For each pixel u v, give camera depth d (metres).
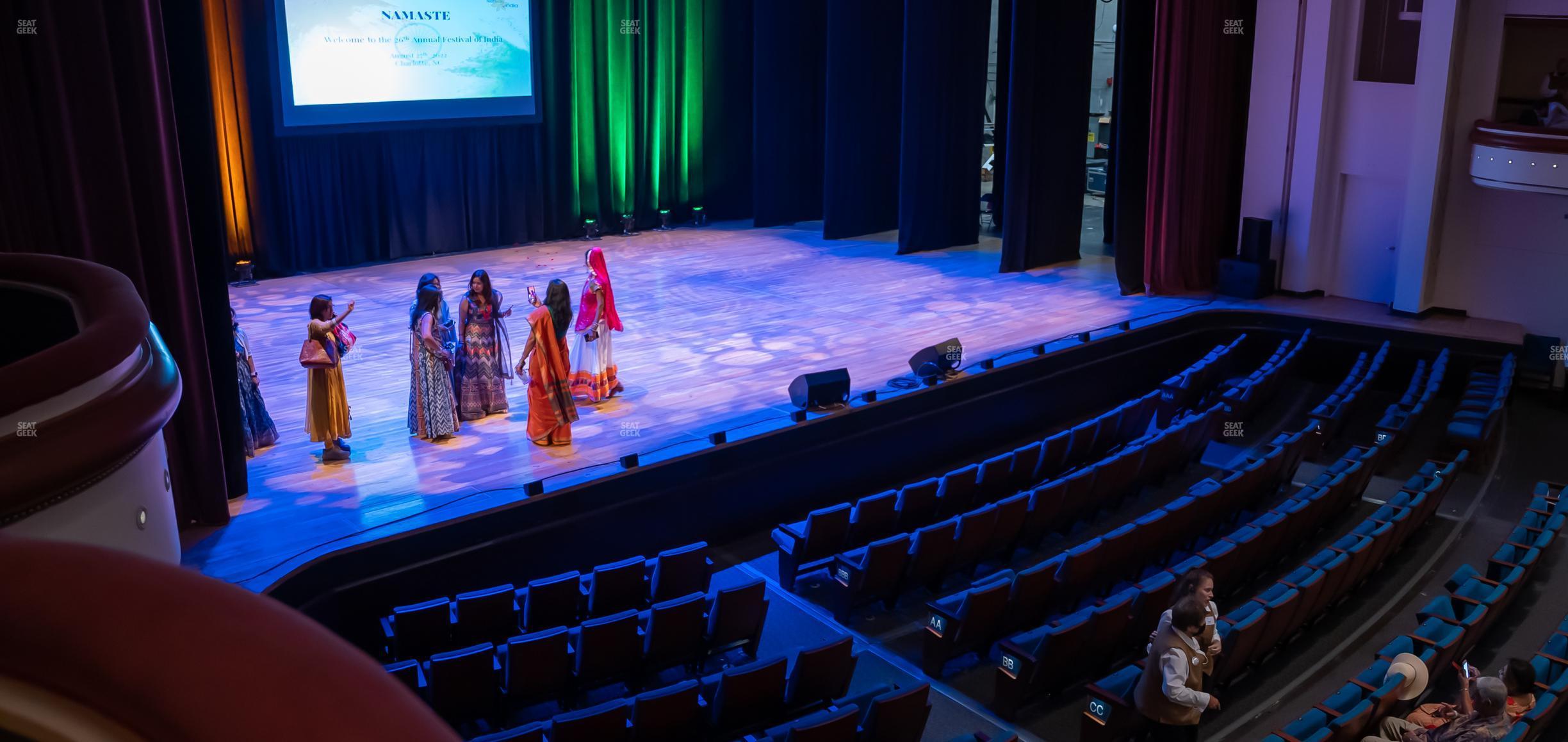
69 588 0.77
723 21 17.41
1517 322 12.80
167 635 0.71
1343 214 13.66
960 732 6.21
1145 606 6.57
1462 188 12.84
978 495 8.73
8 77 6.00
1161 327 12.52
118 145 6.38
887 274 14.53
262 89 13.29
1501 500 9.52
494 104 15.35
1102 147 20.30
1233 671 6.29
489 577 7.57
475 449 8.57
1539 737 5.66
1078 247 15.82
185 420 6.98
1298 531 7.98
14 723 0.72
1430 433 11.16
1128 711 5.55
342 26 13.73
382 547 7.08
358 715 0.64
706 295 13.29
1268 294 13.80
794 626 7.42
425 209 15.11
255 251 13.60
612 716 5.12
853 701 6.31
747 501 8.94
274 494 7.72
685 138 17.48
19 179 6.12
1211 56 13.50
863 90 16.27
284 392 9.72
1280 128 13.52
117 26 6.38
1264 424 11.57
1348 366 12.90
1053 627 6.43
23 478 1.85
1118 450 10.20
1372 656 6.95
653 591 7.03
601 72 16.39
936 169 15.80
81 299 2.47
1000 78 17.00
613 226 17.11
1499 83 12.52
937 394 10.12
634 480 8.17
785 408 9.53
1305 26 13.09
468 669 5.68
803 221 18.03
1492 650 7.03
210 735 0.62
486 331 9.17
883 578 7.29
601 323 9.52
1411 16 12.62
